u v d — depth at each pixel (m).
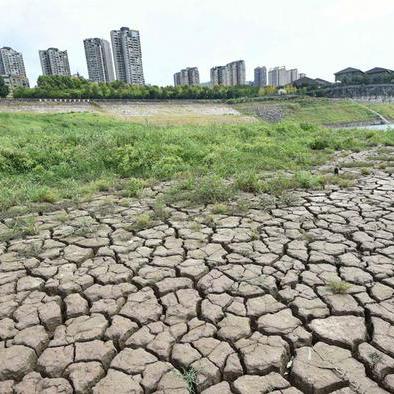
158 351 2.46
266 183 6.27
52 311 2.93
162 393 2.14
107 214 5.21
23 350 2.51
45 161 8.09
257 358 2.36
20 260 3.81
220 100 57.84
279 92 70.25
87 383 2.23
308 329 2.62
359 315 2.75
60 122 19.58
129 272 3.50
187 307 2.92
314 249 3.84
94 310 2.93
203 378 2.22
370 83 74.94
